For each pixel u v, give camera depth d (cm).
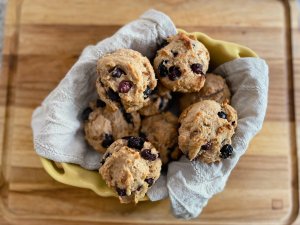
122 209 36
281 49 38
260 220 36
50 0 39
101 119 34
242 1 39
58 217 36
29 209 36
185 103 34
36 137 33
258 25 38
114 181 31
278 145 37
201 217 36
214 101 33
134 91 31
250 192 36
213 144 31
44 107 34
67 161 33
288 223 36
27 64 38
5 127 37
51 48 38
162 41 34
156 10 37
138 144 32
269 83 38
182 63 32
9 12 39
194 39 33
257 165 37
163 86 34
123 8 39
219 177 33
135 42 34
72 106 34
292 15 39
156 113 34
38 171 37
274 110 37
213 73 35
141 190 31
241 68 33
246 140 32
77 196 36
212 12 39
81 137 35
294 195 36
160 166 32
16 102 38
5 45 38
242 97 33
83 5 39
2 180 37
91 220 36
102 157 33
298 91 38
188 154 32
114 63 31
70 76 33
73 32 38
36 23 38
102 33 38
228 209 36
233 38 38
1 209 36
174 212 34
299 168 37
